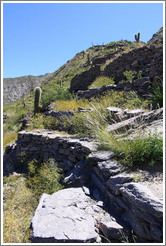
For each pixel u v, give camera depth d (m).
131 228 2.21
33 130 8.47
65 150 5.30
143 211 2.11
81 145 4.37
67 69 31.06
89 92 9.34
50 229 2.11
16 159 8.03
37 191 4.28
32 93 37.09
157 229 1.92
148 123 3.94
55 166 4.82
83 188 3.31
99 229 2.31
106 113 5.36
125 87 7.15
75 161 4.63
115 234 2.15
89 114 5.61
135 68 8.79
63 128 7.31
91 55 29.47
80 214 2.47
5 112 30.02
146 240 2.04
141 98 6.04
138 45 14.37
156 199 2.07
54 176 4.44
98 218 2.48
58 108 9.39
